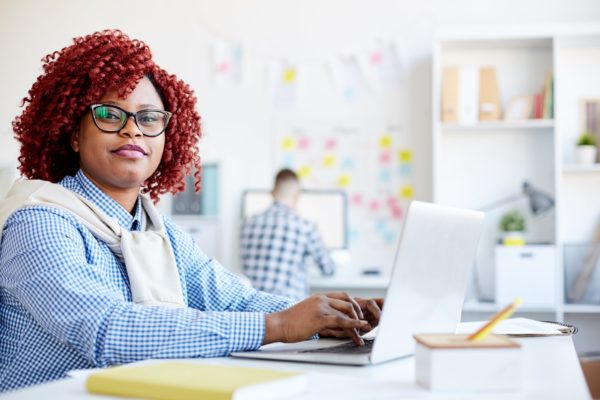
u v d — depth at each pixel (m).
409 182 4.70
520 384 0.92
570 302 4.19
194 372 0.94
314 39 4.79
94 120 1.48
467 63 4.54
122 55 1.53
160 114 1.53
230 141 4.86
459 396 0.89
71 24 5.04
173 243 1.63
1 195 4.93
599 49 4.47
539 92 4.47
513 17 4.59
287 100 4.81
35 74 5.07
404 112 4.71
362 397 0.88
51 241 1.29
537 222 4.49
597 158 4.40
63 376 1.34
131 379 0.90
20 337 1.36
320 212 4.65
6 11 5.10
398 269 1.09
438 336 0.99
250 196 4.70
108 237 1.43
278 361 1.17
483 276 4.53
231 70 4.86
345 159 4.76
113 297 1.23
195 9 4.90
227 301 1.66
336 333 1.40
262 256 4.29
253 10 4.85
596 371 2.02
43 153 1.60
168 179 1.80
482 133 4.56
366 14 4.75
